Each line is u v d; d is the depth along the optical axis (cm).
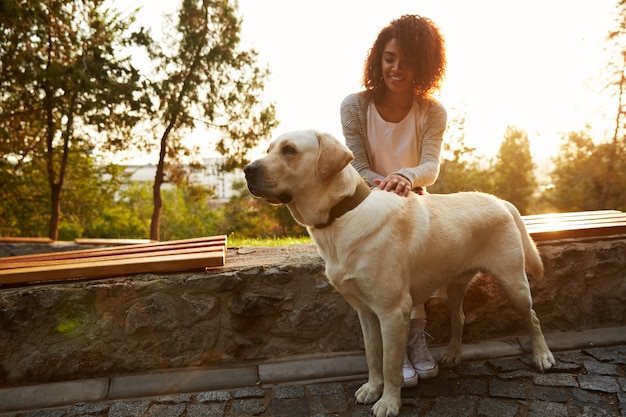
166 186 5038
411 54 282
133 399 282
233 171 1927
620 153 2452
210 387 291
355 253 241
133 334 302
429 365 291
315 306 317
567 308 356
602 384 275
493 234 280
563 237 362
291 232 3117
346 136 305
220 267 321
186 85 1759
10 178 1670
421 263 256
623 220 399
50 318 296
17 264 331
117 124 1548
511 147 3669
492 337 343
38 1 1236
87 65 1429
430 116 298
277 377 298
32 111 1452
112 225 3117
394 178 269
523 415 248
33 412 272
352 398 273
